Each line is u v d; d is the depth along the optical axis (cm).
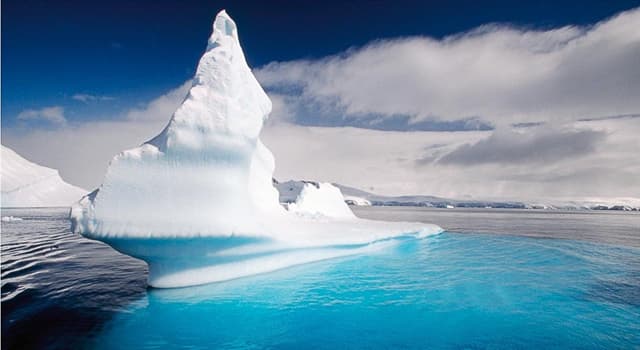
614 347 519
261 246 838
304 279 851
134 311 633
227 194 716
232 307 664
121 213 626
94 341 517
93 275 876
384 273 943
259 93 1095
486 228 2617
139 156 653
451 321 619
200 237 666
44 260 1077
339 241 1106
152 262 744
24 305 648
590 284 845
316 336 557
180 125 658
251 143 775
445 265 1052
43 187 6334
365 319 626
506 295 759
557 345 528
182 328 575
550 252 1316
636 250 1395
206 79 727
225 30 905
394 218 4409
